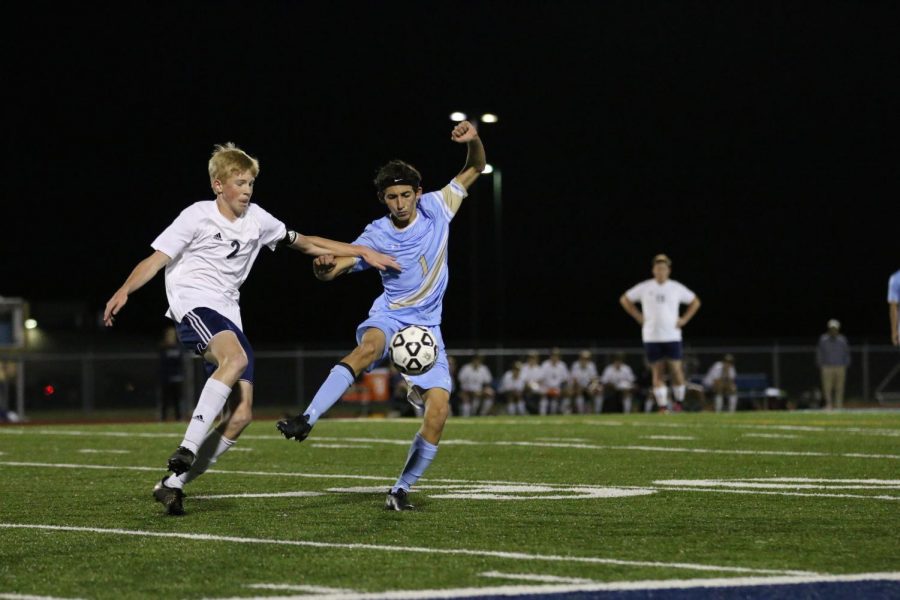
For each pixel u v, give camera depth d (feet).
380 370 294.05
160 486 76.43
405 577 54.19
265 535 66.80
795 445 131.64
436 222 81.41
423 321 80.64
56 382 323.37
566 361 322.96
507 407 285.23
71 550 62.28
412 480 78.13
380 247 80.48
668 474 101.40
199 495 86.94
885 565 56.90
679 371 222.48
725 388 282.15
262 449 131.75
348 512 76.28
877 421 184.03
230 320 78.64
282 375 328.08
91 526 71.10
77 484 96.48
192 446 73.87
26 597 50.85
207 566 57.36
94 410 325.83
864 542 63.67
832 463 110.42
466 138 82.74
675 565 56.90
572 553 60.39
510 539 64.95
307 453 126.11
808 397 310.45
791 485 92.02
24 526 71.26
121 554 60.95
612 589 50.83
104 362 327.26
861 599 48.96
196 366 297.74
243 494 87.40
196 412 74.49
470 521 71.82
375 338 78.69
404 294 80.43
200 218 77.41
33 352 512.22
